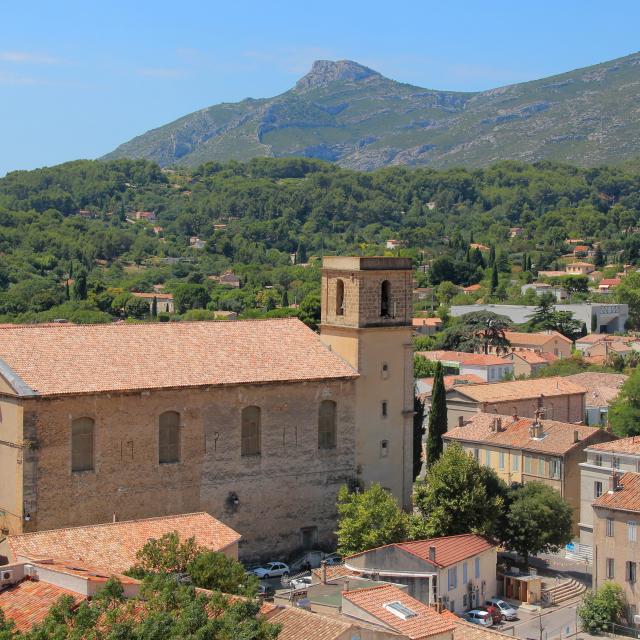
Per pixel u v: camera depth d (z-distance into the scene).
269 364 109.75
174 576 69.44
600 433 136.12
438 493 110.44
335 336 116.81
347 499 108.69
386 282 117.12
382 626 65.88
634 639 101.62
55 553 80.75
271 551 108.88
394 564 96.94
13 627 56.16
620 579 106.75
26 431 94.75
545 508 114.56
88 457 98.50
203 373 104.94
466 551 102.44
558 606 108.44
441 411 141.62
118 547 83.75
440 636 66.81
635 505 107.00
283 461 109.44
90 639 52.00
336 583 83.62
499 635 70.50
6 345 99.62
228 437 105.88
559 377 193.50
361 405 114.56
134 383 100.12
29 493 95.06
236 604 56.00
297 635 59.47
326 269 117.88
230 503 106.19
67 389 96.38
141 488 101.00
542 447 135.75
